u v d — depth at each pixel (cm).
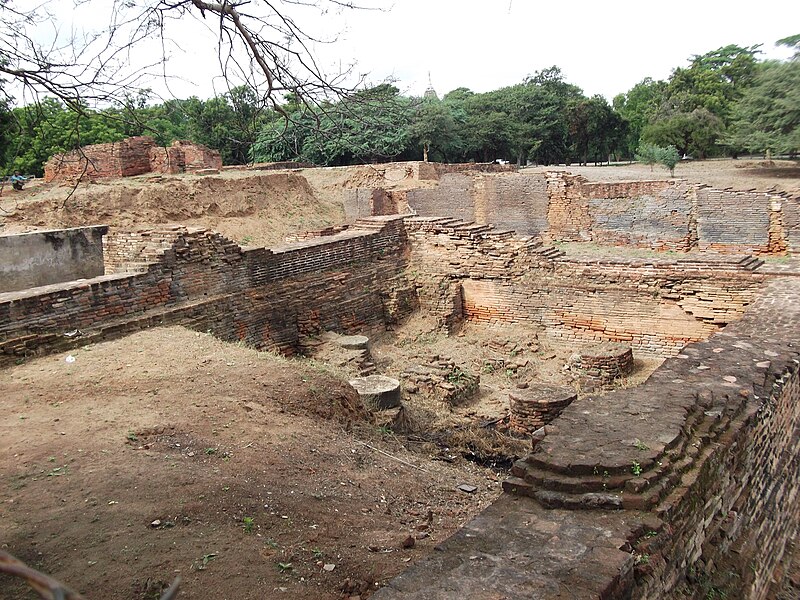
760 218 2591
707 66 6062
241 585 541
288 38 661
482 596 416
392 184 3316
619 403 699
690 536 562
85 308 1155
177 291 1321
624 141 5956
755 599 686
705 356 896
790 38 3100
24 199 2214
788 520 920
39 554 566
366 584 566
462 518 756
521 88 5797
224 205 2489
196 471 730
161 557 570
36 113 720
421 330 1800
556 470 552
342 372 1310
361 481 803
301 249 1589
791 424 938
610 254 2634
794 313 1187
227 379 1003
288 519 667
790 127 3125
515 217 3212
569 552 461
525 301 1777
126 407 887
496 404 1358
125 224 2167
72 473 706
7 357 1029
